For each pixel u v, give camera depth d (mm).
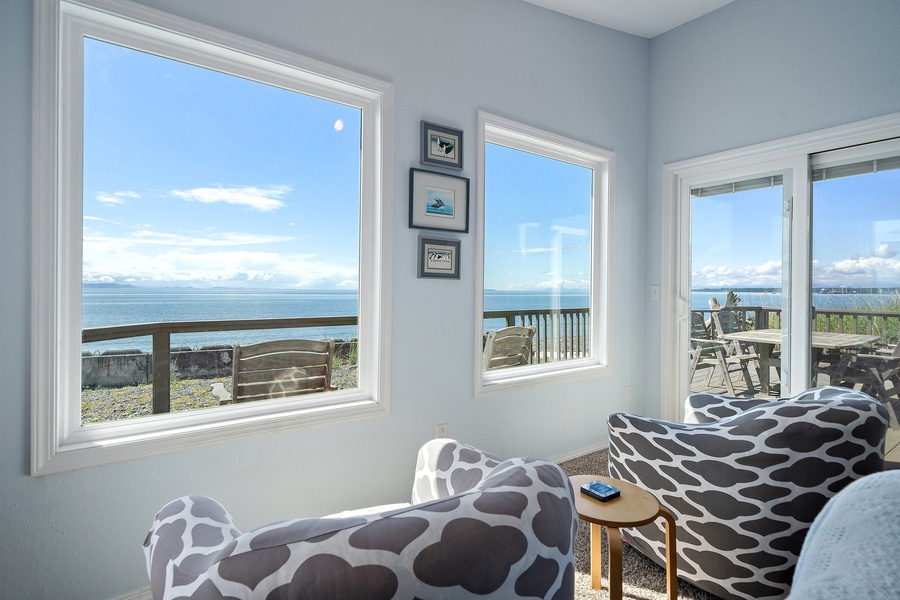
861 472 1375
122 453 1637
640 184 3504
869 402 1428
